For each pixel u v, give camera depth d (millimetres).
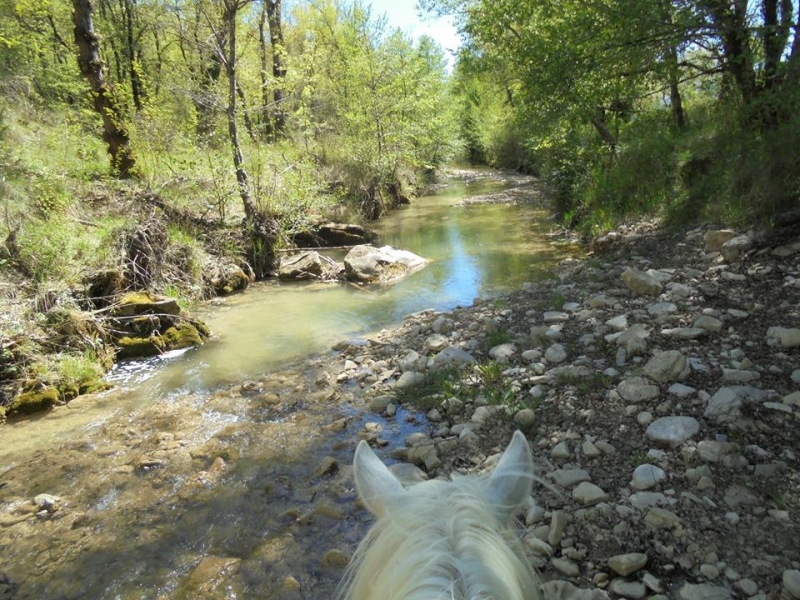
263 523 3723
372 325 7723
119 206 9539
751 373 4199
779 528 2898
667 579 2729
